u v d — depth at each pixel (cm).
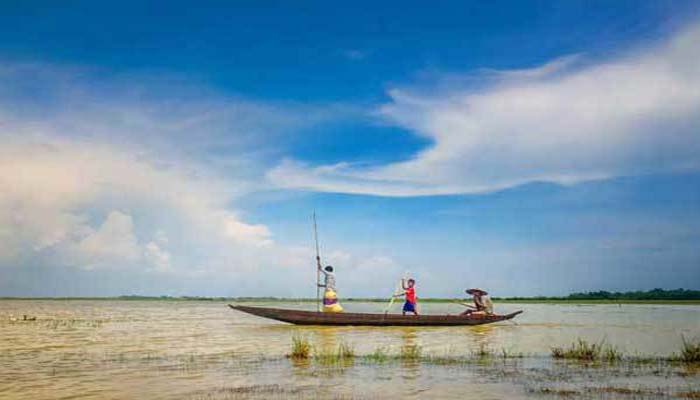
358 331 2380
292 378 1158
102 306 7694
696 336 2203
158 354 1587
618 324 2988
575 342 1944
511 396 981
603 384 1102
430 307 7969
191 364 1372
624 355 1577
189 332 2372
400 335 2197
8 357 1530
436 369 1286
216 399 946
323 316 2597
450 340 2005
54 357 1527
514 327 2678
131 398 958
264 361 1419
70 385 1085
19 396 982
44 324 2962
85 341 1988
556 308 6788
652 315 4294
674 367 1333
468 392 1015
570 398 967
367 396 973
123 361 1438
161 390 1028
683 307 7025
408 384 1091
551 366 1341
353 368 1297
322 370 1268
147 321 3312
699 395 992
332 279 2711
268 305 10725
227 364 1369
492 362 1409
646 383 1112
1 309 5641
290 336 2155
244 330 2461
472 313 2758
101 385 1083
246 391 1015
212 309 6444
